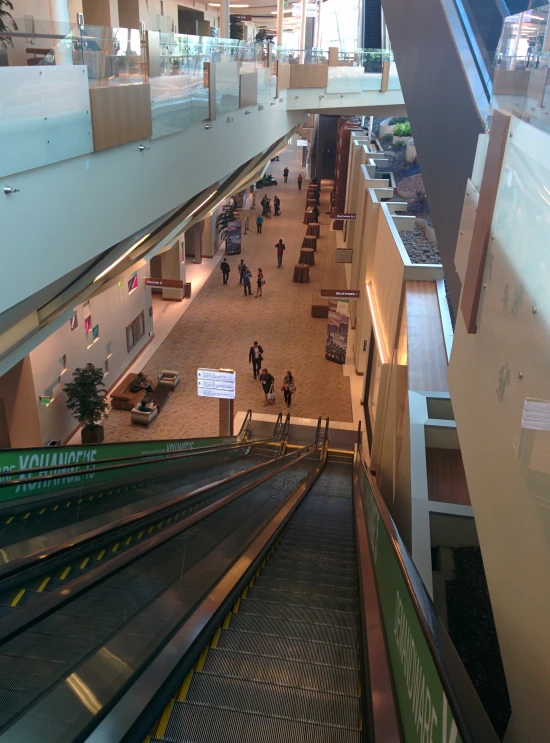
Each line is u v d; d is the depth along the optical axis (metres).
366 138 27.34
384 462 11.63
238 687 3.28
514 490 3.15
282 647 3.90
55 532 5.47
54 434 12.56
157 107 9.12
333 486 11.28
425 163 8.48
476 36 7.14
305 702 3.23
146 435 14.41
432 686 2.12
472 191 4.98
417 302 10.18
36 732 2.69
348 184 28.17
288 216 36.84
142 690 3.04
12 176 5.64
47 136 6.10
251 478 10.34
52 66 6.10
